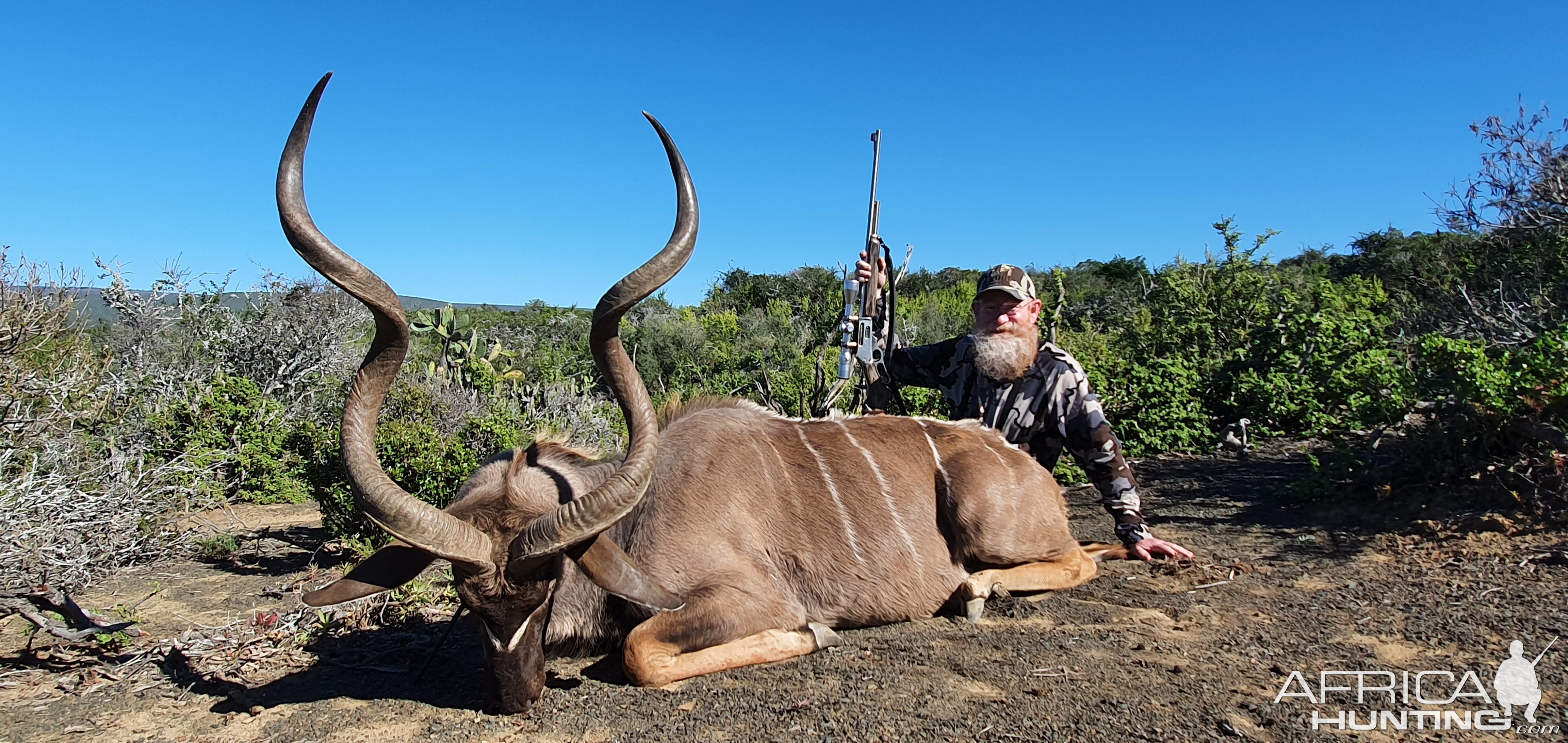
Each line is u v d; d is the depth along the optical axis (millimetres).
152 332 11859
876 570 4316
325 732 3424
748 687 3637
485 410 10664
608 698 3611
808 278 29656
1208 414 9023
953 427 4844
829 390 6320
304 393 11906
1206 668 3592
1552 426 5207
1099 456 5152
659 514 3996
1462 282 10969
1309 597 4348
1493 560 4539
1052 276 15156
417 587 4859
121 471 5980
